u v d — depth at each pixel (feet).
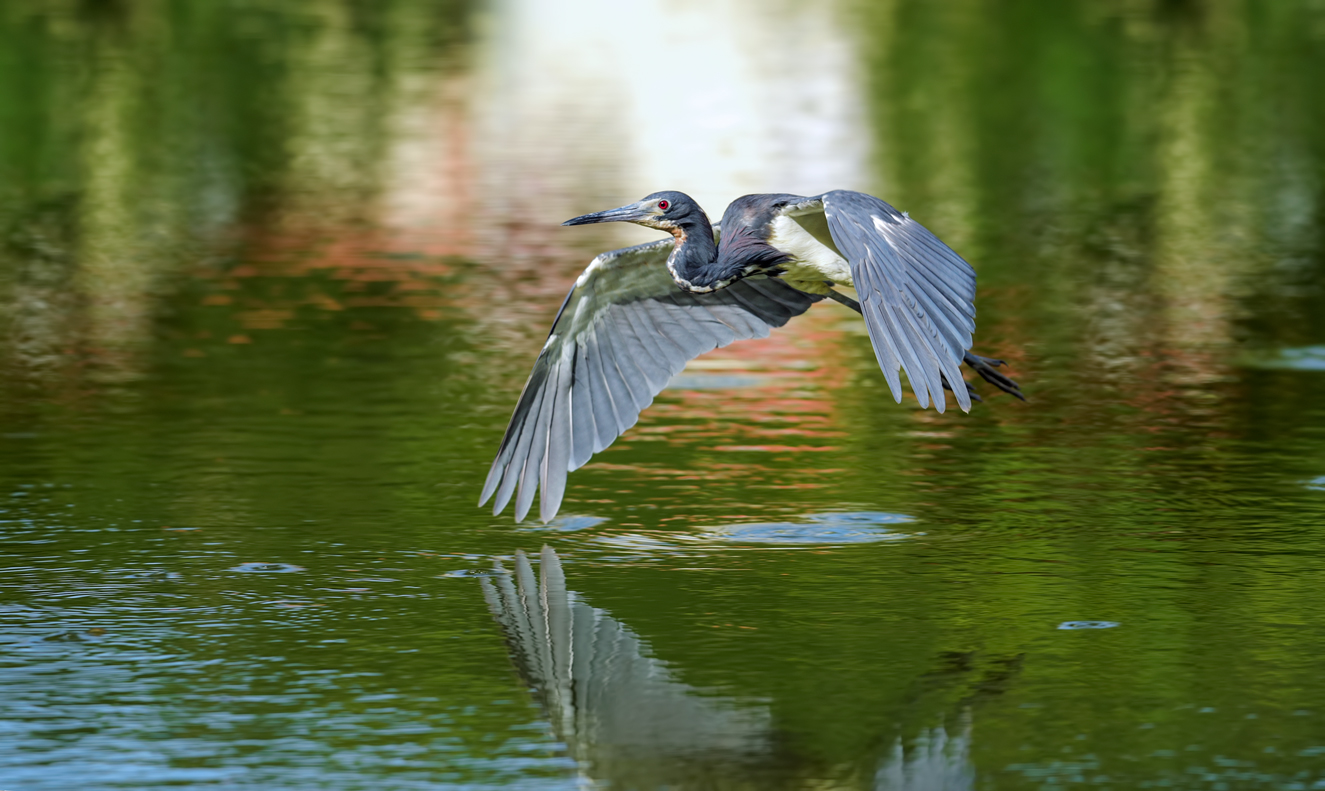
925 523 38.52
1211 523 38.29
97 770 25.75
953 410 48.52
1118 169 89.20
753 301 31.60
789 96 111.04
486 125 101.45
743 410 48.73
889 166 88.89
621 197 80.79
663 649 30.96
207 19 143.02
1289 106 106.01
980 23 142.41
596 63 127.34
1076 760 26.18
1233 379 51.88
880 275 24.48
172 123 100.42
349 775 25.63
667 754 26.45
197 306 61.46
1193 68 119.14
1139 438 45.57
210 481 41.27
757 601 33.42
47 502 39.47
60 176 86.22
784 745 26.86
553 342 30.91
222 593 33.71
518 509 30.94
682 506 39.83
